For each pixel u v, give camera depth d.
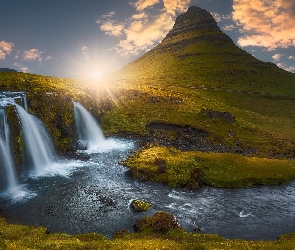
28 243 28.33
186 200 42.66
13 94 72.00
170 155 60.88
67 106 74.06
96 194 44.00
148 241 29.31
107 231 34.12
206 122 90.69
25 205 40.06
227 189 47.28
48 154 60.38
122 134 81.06
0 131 50.97
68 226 35.06
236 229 34.97
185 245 28.14
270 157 66.56
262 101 147.12
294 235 33.09
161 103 107.06
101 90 108.25
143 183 48.56
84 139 75.12
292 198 44.34
